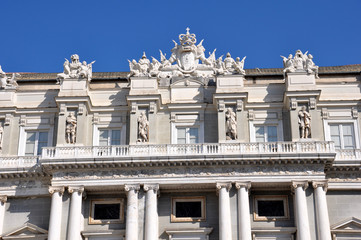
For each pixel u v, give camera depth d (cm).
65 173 5147
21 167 5275
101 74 6303
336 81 5694
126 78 5753
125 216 5178
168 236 5088
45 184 5303
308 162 5075
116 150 5244
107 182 5103
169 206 5194
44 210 5281
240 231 4934
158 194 5122
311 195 5034
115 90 5662
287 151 5162
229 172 5097
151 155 5097
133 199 5044
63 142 5359
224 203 5009
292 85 5469
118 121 5559
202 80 5669
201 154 5075
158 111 5556
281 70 6334
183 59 5784
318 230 4922
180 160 5078
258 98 5575
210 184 5100
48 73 6431
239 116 5412
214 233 5097
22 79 5806
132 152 5209
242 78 5525
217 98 5447
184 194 5238
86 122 5531
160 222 5144
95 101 5631
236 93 5431
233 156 5053
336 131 5500
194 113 5541
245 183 5053
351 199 5234
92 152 5247
